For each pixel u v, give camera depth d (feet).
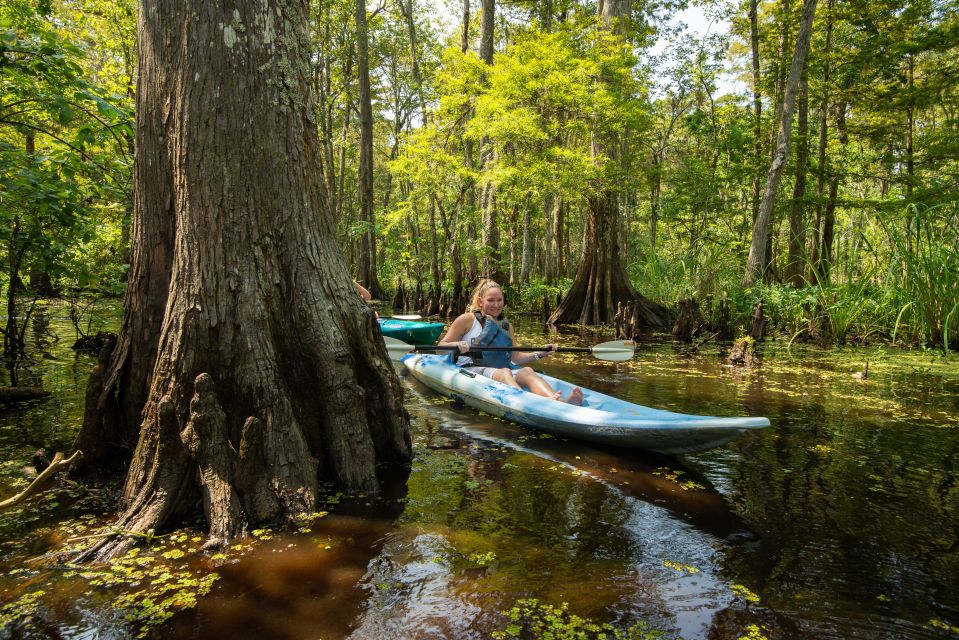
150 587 6.82
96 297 24.95
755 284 37.83
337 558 7.57
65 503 8.97
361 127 64.18
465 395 16.24
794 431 13.78
